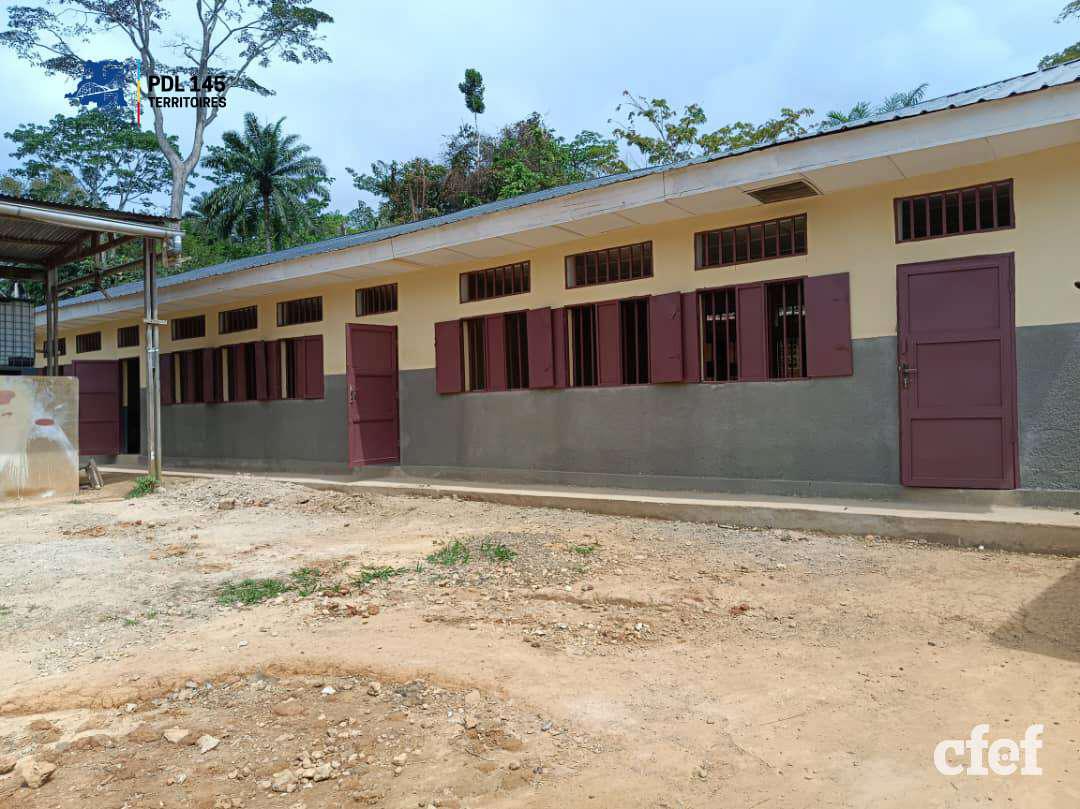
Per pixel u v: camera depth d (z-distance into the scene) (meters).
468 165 36.50
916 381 7.05
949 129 6.12
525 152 34.22
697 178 7.47
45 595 5.43
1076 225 6.28
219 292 13.03
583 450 9.52
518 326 10.24
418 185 35.97
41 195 31.69
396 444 11.94
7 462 10.31
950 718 3.17
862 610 4.59
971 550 5.86
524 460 10.11
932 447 6.98
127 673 3.90
